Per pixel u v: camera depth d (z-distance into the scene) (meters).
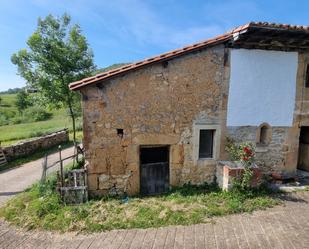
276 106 7.69
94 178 6.81
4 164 12.27
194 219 5.52
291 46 7.39
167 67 6.83
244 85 7.34
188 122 7.14
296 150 8.06
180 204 6.23
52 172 9.62
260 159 7.77
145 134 6.92
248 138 7.60
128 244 4.78
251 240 4.67
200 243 4.68
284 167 8.00
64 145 17.50
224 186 6.86
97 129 6.70
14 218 6.07
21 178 9.97
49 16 10.68
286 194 6.78
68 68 10.95
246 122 7.51
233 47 7.15
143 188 7.22
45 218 5.84
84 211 5.98
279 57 7.50
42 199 6.67
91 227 5.43
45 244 4.95
